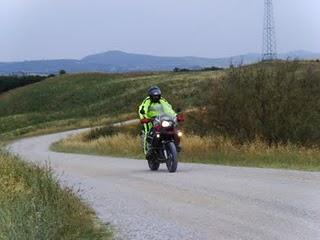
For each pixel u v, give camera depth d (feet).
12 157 56.80
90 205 40.45
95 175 61.62
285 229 30.07
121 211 37.99
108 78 551.59
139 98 425.69
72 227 31.76
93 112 418.10
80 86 533.14
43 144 209.15
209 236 29.50
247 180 48.70
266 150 71.82
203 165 66.90
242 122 86.38
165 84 432.25
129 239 30.09
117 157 98.43
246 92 87.04
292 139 82.64
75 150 141.49
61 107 487.20
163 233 30.91
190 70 558.15
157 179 53.52
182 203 39.47
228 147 78.48
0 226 27.45
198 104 95.04
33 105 512.22
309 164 61.36
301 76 86.63
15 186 38.32
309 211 34.27
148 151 61.72
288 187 43.75
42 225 27.68
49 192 37.52
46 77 645.10
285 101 83.92
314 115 83.66
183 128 97.96
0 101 555.28
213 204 38.24
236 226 31.37
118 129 199.21
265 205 36.83
